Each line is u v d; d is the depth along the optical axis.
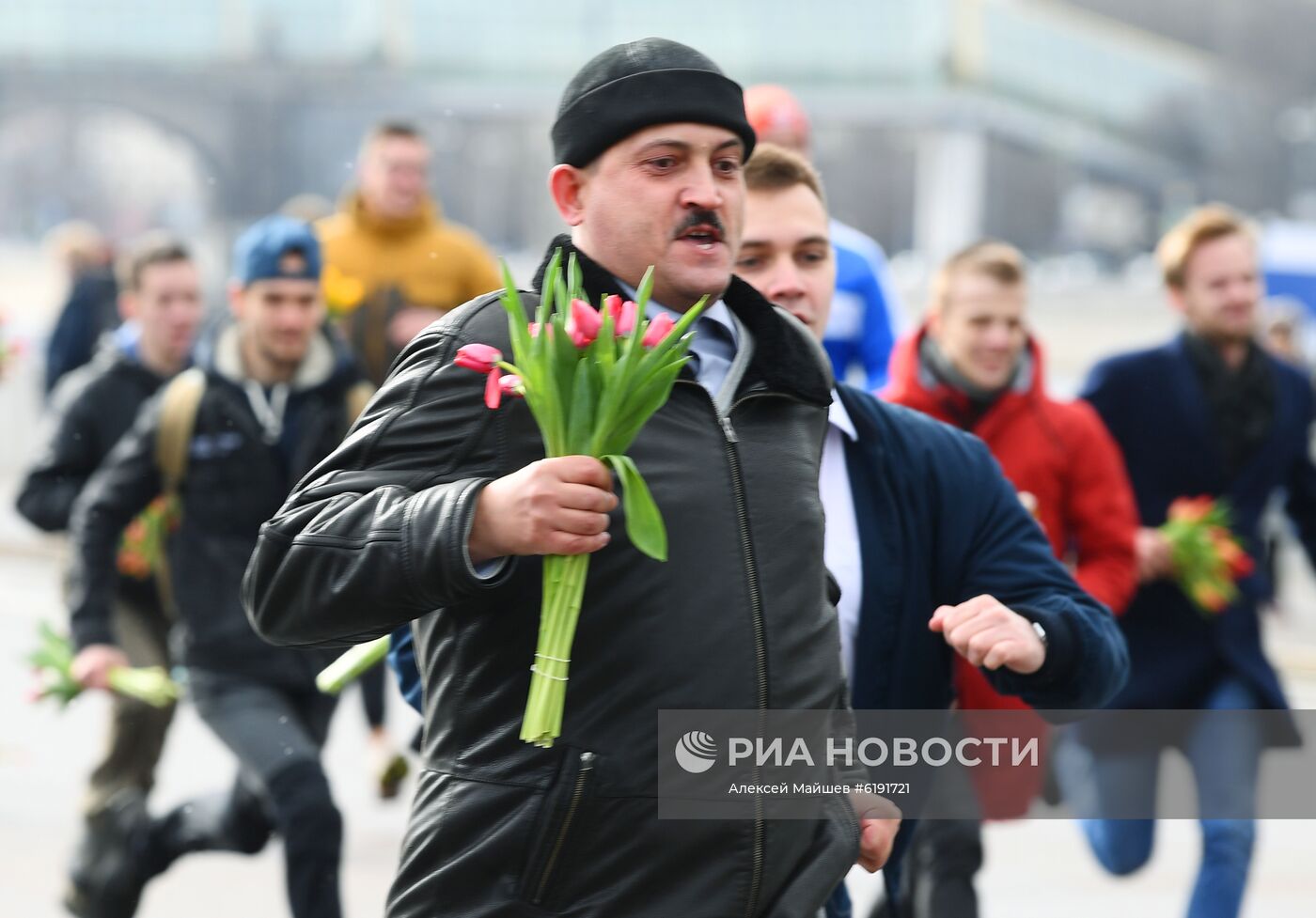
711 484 7.69
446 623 7.78
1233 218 15.87
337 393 14.67
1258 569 15.70
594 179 8.02
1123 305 89.00
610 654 7.46
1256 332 15.86
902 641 9.88
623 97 7.89
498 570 7.30
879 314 16.75
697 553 7.58
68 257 43.47
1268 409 15.77
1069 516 14.22
